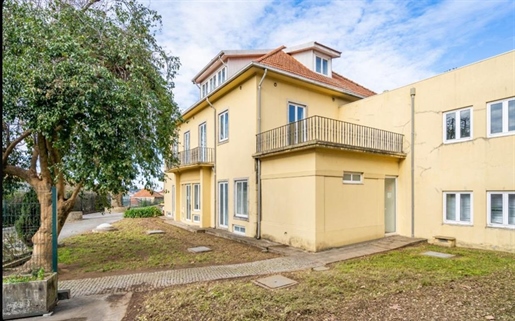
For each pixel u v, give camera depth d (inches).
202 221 552.1
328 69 577.0
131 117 268.7
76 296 209.5
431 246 371.9
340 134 444.1
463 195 370.9
